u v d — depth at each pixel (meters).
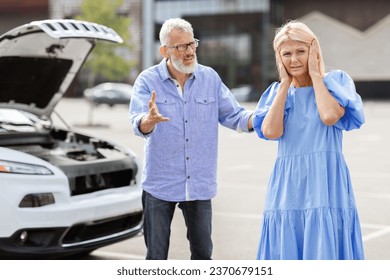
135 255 7.09
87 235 6.04
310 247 4.04
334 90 4.04
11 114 7.41
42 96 7.29
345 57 62.97
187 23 4.71
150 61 61.72
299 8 63.44
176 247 7.43
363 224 8.77
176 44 4.63
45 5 65.44
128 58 61.75
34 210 5.61
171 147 4.78
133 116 4.69
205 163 4.86
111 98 45.28
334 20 62.78
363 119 4.07
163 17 62.59
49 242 5.72
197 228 4.91
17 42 6.11
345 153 18.50
